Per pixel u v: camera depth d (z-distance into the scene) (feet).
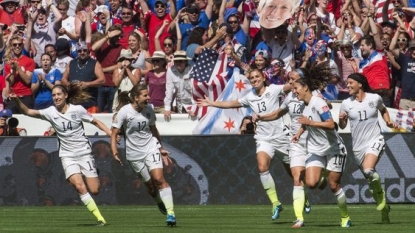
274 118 119.96
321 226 110.22
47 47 169.27
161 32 182.39
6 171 153.99
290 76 111.75
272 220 121.29
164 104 164.96
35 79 167.94
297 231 102.27
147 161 113.91
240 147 152.35
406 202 151.12
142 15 186.60
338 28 187.01
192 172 153.28
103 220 114.21
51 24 187.32
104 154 153.79
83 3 188.75
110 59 171.83
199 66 164.86
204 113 162.20
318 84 109.19
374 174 113.91
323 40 170.50
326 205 150.30
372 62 167.53
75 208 148.36
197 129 161.99
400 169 150.82
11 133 162.61
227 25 170.91
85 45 166.20
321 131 106.32
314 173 106.63
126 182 153.99
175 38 182.39
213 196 152.97
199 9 183.73
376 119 115.75
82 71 165.99
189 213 135.54
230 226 110.93
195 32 173.78
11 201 154.30
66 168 116.16
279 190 152.35
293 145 114.01
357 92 115.85
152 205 153.48
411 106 169.17
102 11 187.01
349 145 151.64
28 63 171.53
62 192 153.48
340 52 169.48
